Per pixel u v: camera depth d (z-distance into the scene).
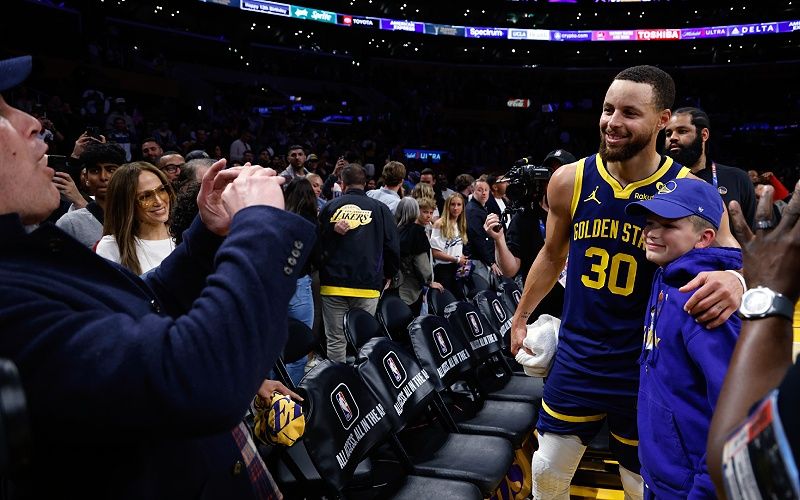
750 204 3.08
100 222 3.10
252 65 21.25
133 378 0.79
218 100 16.77
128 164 2.31
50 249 0.91
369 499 2.40
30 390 0.78
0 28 13.28
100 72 14.14
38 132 0.93
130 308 0.93
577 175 2.34
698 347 1.52
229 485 1.06
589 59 27.11
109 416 0.80
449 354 3.23
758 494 0.52
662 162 2.23
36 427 0.79
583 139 22.33
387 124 19.59
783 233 0.76
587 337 2.34
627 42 27.33
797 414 0.50
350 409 2.24
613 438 2.41
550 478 2.49
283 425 1.92
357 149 16.33
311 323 4.22
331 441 2.10
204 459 1.02
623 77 2.14
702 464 1.49
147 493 0.92
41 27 14.17
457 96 23.23
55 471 0.88
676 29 26.23
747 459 0.54
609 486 3.26
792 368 0.53
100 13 16.05
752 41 26.22
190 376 0.82
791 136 22.25
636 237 2.22
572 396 2.37
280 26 23.56
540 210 3.63
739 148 22.17
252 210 0.94
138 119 12.06
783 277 0.75
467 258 6.00
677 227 1.72
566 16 26.83
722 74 25.42
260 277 0.89
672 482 1.60
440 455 2.69
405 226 5.33
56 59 13.10
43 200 0.92
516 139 21.53
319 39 24.77
